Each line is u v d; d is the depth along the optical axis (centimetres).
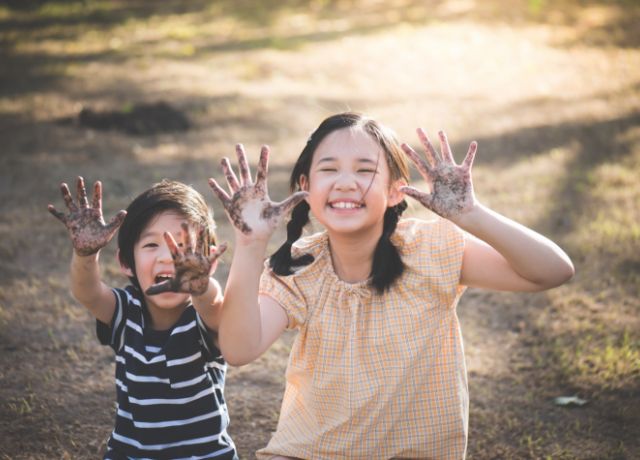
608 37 1046
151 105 739
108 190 537
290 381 236
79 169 580
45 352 342
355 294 219
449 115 738
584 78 859
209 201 521
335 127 218
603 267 420
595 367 327
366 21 1247
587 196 525
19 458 268
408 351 218
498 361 341
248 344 206
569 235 461
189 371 221
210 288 211
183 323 223
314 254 228
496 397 313
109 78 881
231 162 604
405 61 968
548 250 205
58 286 404
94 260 217
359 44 1067
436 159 205
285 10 1377
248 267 202
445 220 225
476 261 222
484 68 926
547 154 619
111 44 1103
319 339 224
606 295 392
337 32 1159
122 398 224
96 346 350
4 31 1195
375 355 220
